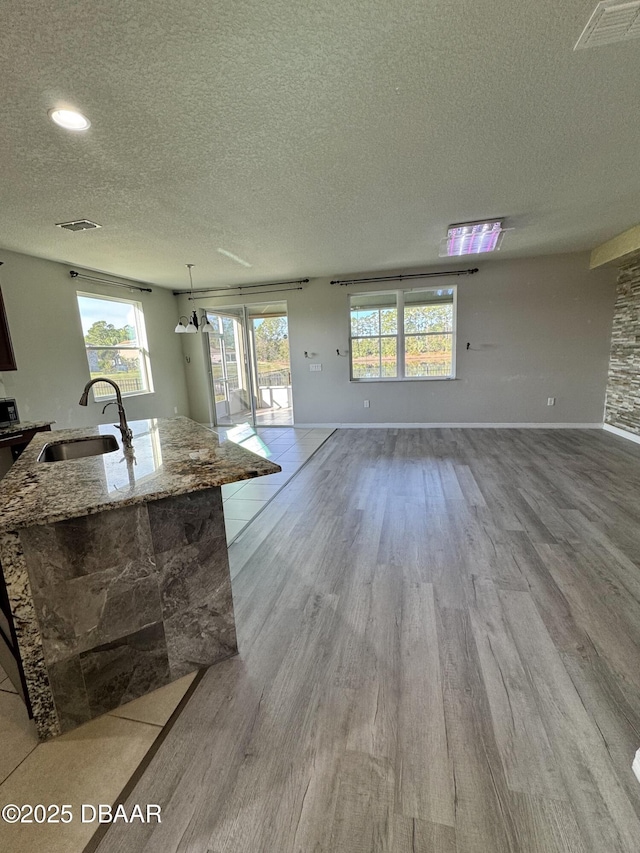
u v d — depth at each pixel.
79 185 2.70
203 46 1.53
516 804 1.14
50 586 1.36
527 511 3.17
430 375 6.48
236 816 1.14
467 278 6.00
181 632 1.63
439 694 1.52
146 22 1.40
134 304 6.25
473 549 2.61
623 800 1.14
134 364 6.25
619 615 1.93
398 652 1.74
